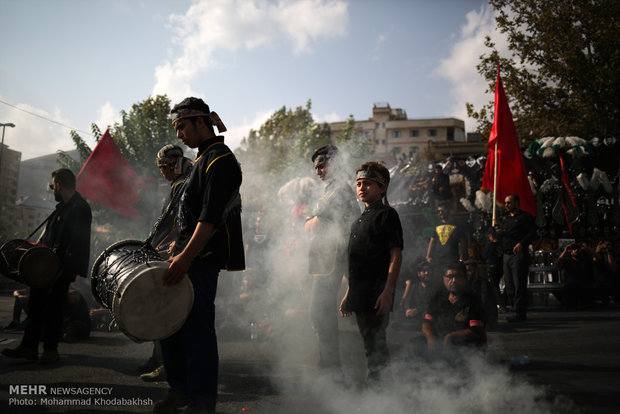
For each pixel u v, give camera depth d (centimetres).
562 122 1647
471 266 538
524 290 603
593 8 1517
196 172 229
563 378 303
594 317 629
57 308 370
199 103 239
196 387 218
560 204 905
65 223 373
